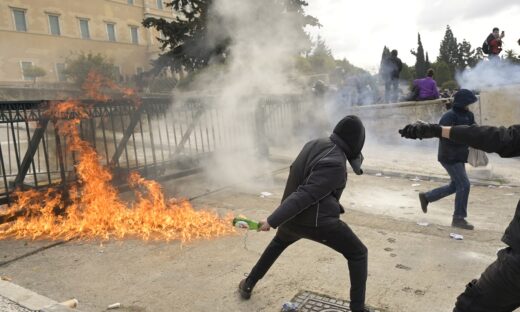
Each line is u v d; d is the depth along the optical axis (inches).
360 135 105.3
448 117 189.0
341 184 103.0
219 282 136.5
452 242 172.4
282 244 117.0
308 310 117.3
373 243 172.1
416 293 128.0
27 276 143.6
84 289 133.7
